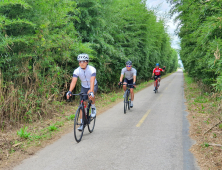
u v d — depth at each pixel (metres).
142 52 18.02
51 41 6.22
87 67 4.59
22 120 5.63
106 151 3.85
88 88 4.84
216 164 3.28
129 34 14.59
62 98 8.03
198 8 6.36
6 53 5.21
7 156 3.63
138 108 8.14
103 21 8.98
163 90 14.61
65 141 4.45
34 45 5.70
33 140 4.49
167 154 3.68
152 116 6.70
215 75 8.23
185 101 9.66
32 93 5.73
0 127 5.02
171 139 4.46
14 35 5.58
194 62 11.44
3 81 5.21
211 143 4.11
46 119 6.22
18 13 5.47
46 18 5.94
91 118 5.37
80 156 3.64
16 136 4.65
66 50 6.93
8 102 5.20
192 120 6.07
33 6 5.74
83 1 8.27
